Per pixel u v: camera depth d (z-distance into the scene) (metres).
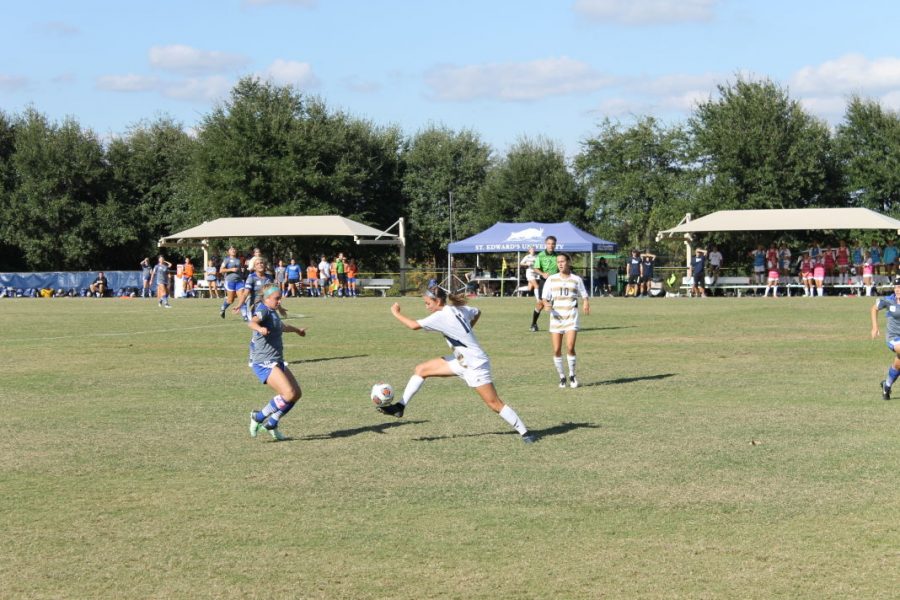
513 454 10.55
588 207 74.62
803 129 62.91
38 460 10.40
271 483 9.33
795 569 6.83
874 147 65.00
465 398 14.56
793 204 62.72
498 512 8.27
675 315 32.84
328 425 12.38
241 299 25.44
